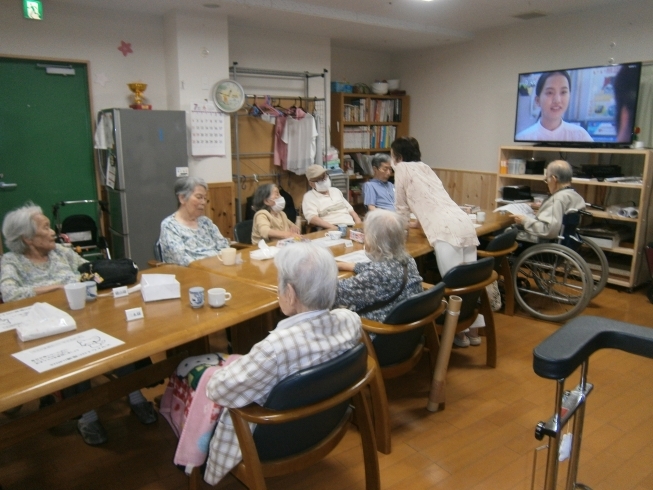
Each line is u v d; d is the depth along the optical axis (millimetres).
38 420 1750
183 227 2869
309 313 1423
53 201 4383
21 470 2041
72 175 4449
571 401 1100
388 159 4215
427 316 2109
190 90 4590
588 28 4699
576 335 983
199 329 1667
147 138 4254
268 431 1435
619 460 2092
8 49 3941
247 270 2422
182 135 4449
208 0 4086
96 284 2008
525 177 4805
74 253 2543
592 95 4336
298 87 5582
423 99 6434
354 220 4207
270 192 3494
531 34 5156
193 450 1570
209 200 4871
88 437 2203
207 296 1973
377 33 5355
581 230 4352
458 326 2562
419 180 3023
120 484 1959
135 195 4258
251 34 5094
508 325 3600
